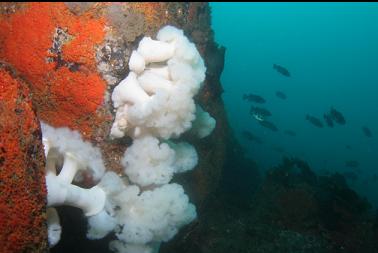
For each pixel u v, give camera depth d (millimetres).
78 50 2902
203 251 5383
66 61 2938
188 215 3150
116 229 2971
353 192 7711
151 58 2916
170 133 2936
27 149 2264
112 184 2912
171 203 3029
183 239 4625
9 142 2152
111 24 2943
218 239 5762
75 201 2717
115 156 3322
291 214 6852
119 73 3023
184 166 3473
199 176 4539
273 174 7605
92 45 2914
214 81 4770
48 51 2910
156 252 3297
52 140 2787
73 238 3279
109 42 2943
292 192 7039
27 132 2297
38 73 2943
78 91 2975
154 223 2928
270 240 6219
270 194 7242
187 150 3514
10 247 2010
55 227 2670
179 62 2904
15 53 2930
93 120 3086
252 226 6512
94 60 2938
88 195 2777
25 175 2168
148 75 2955
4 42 2957
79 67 2953
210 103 4727
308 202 6895
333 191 7656
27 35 2906
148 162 2988
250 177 9594
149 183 2955
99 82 2982
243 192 8750
